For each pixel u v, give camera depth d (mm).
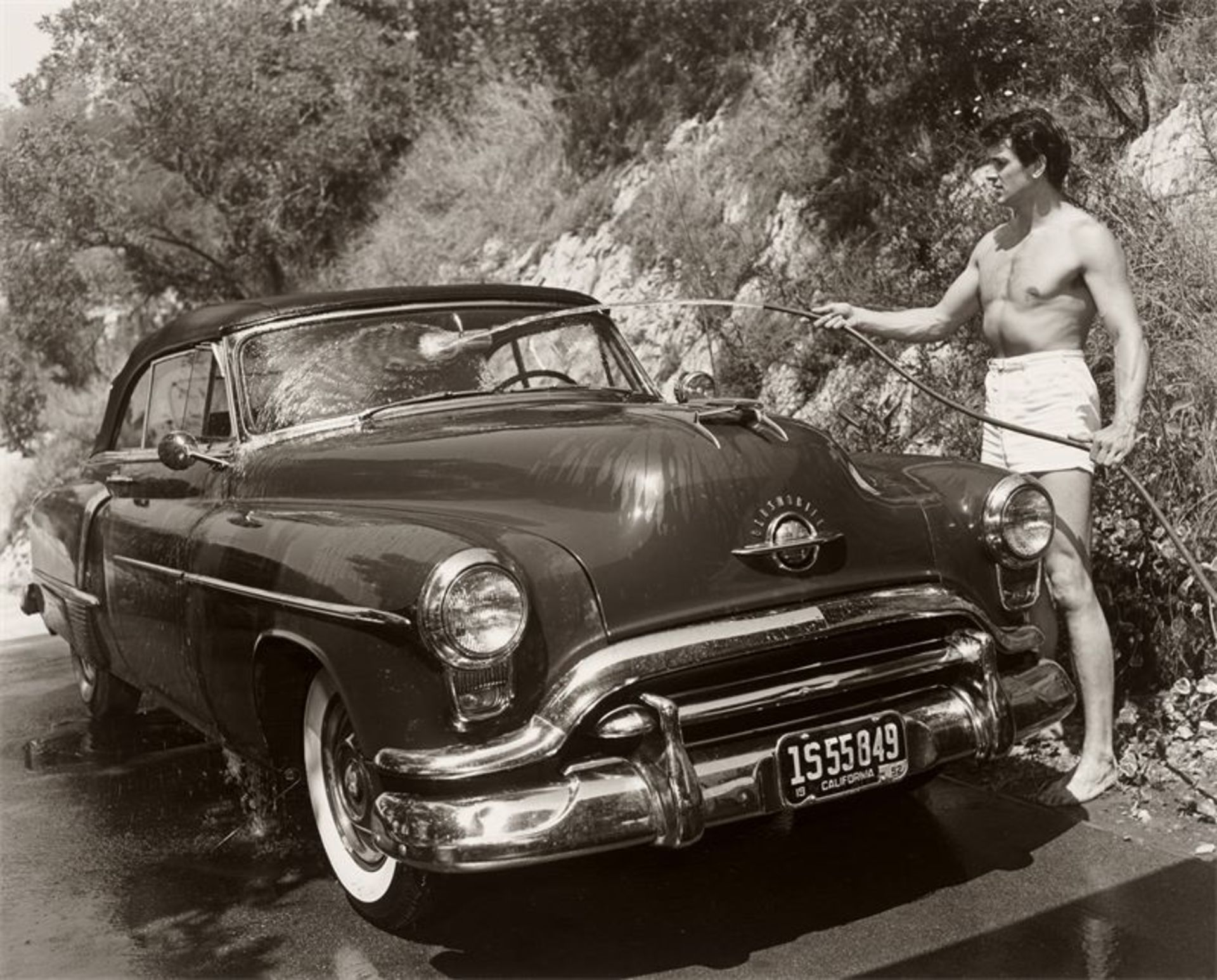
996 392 4348
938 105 7934
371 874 3746
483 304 5070
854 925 3527
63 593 5938
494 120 13148
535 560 3342
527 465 3730
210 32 14102
